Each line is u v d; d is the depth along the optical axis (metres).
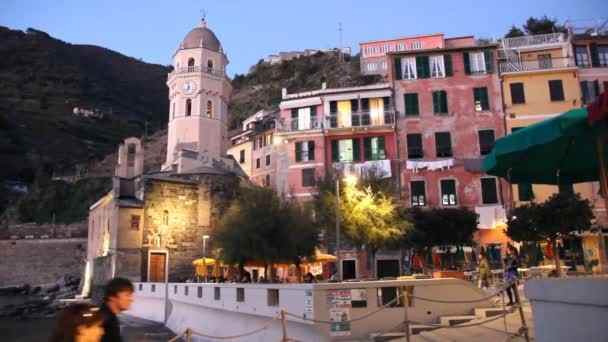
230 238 35.41
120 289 6.21
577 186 38.41
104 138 177.50
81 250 81.31
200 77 64.25
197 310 31.22
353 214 30.06
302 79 128.25
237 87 144.12
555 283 8.00
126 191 52.97
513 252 19.88
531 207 20.14
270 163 65.69
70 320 5.07
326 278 42.62
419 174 43.19
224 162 64.44
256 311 21.09
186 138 62.94
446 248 34.59
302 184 45.50
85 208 93.38
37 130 161.12
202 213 53.53
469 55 44.91
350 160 45.09
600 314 7.06
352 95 46.19
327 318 16.52
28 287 78.81
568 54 44.16
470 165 42.09
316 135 46.25
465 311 18.52
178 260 51.22
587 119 8.66
